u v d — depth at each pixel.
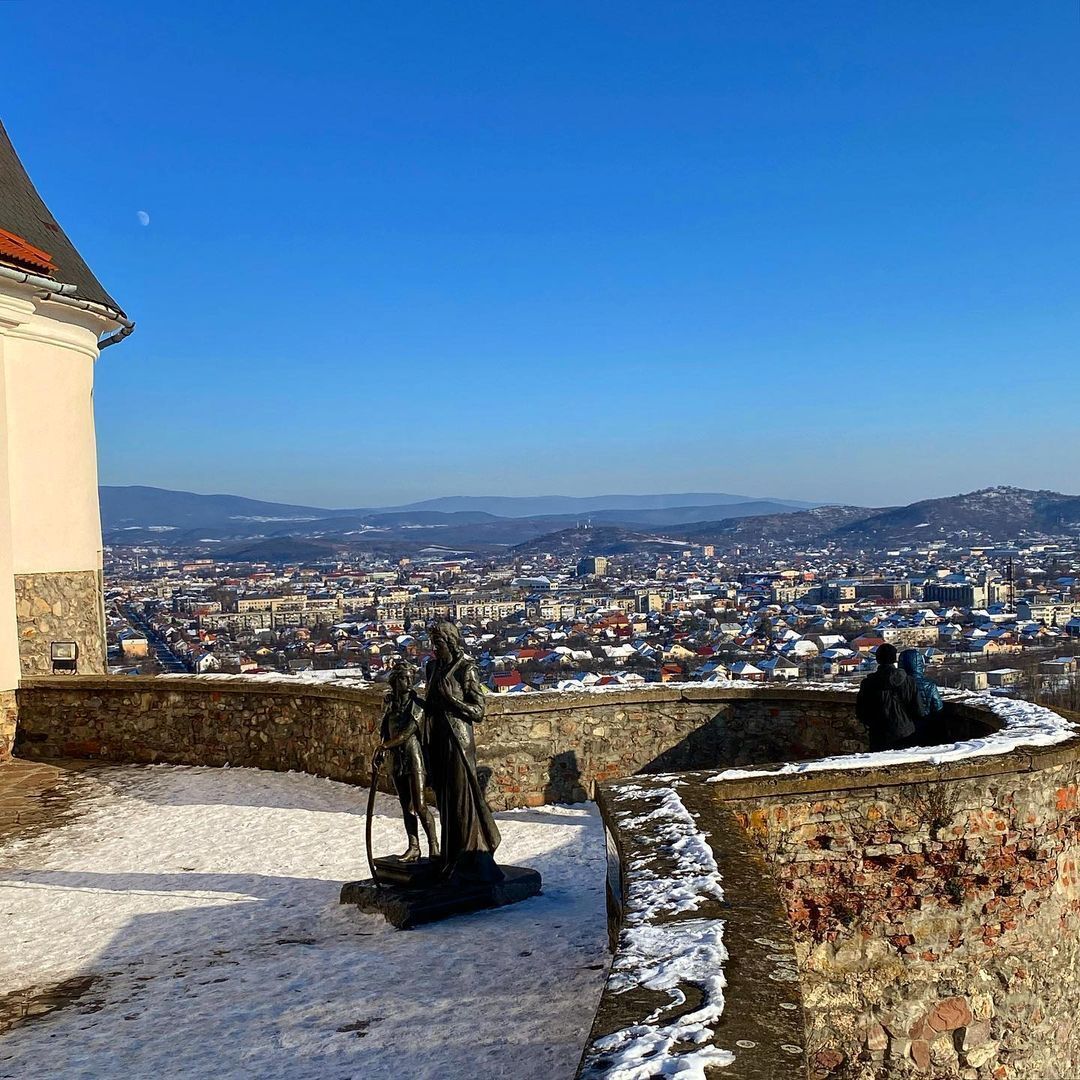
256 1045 5.72
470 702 8.44
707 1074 2.62
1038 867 7.83
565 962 6.86
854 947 7.41
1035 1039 7.84
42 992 6.80
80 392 17.28
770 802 7.18
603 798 6.56
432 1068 5.31
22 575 16.17
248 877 9.40
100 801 12.62
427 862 8.51
